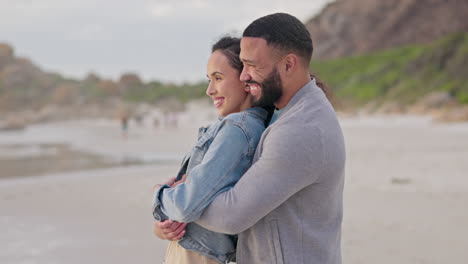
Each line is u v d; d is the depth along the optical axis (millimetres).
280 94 1806
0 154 20703
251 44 1752
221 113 2037
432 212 6500
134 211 7598
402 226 5820
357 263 4574
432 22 92750
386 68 60188
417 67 54156
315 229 1777
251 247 1812
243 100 2000
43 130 51875
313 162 1681
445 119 32219
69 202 8516
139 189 9781
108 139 30109
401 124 35062
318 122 1735
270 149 1691
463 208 6660
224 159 1784
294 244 1751
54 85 115312
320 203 1766
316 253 1777
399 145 17656
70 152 21188
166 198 1822
